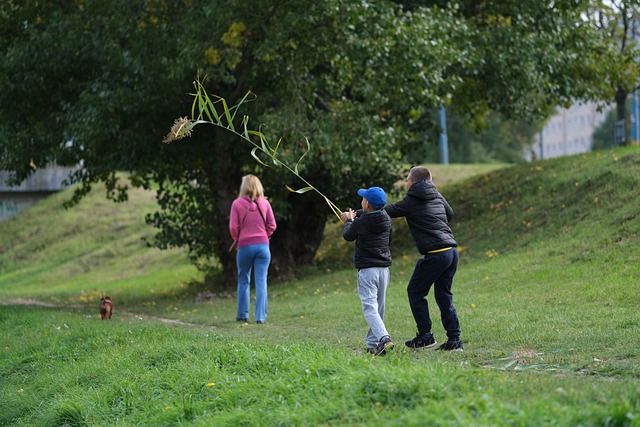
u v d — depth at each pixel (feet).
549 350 31.48
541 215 70.54
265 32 64.13
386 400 20.84
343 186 78.23
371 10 63.82
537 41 76.33
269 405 23.58
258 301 47.91
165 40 63.87
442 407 18.49
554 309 42.42
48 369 37.88
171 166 76.38
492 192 85.05
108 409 29.27
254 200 48.32
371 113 73.31
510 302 46.34
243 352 30.19
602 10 90.12
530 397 19.71
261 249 48.19
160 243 78.48
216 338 36.76
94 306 71.46
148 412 27.32
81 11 69.36
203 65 61.93
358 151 66.13
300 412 21.66
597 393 19.76
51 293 99.86
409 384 20.94
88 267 127.85
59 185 158.81
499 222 74.33
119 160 69.56
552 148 375.25
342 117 66.64
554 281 51.19
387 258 31.99
